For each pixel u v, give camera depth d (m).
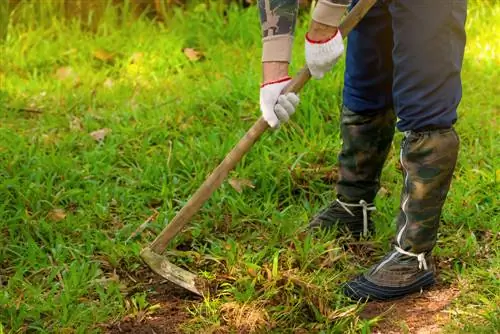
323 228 4.28
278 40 3.44
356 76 3.94
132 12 7.26
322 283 3.72
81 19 7.22
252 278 3.74
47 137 5.38
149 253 3.78
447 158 3.56
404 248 3.72
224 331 3.52
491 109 5.66
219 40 6.92
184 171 4.94
